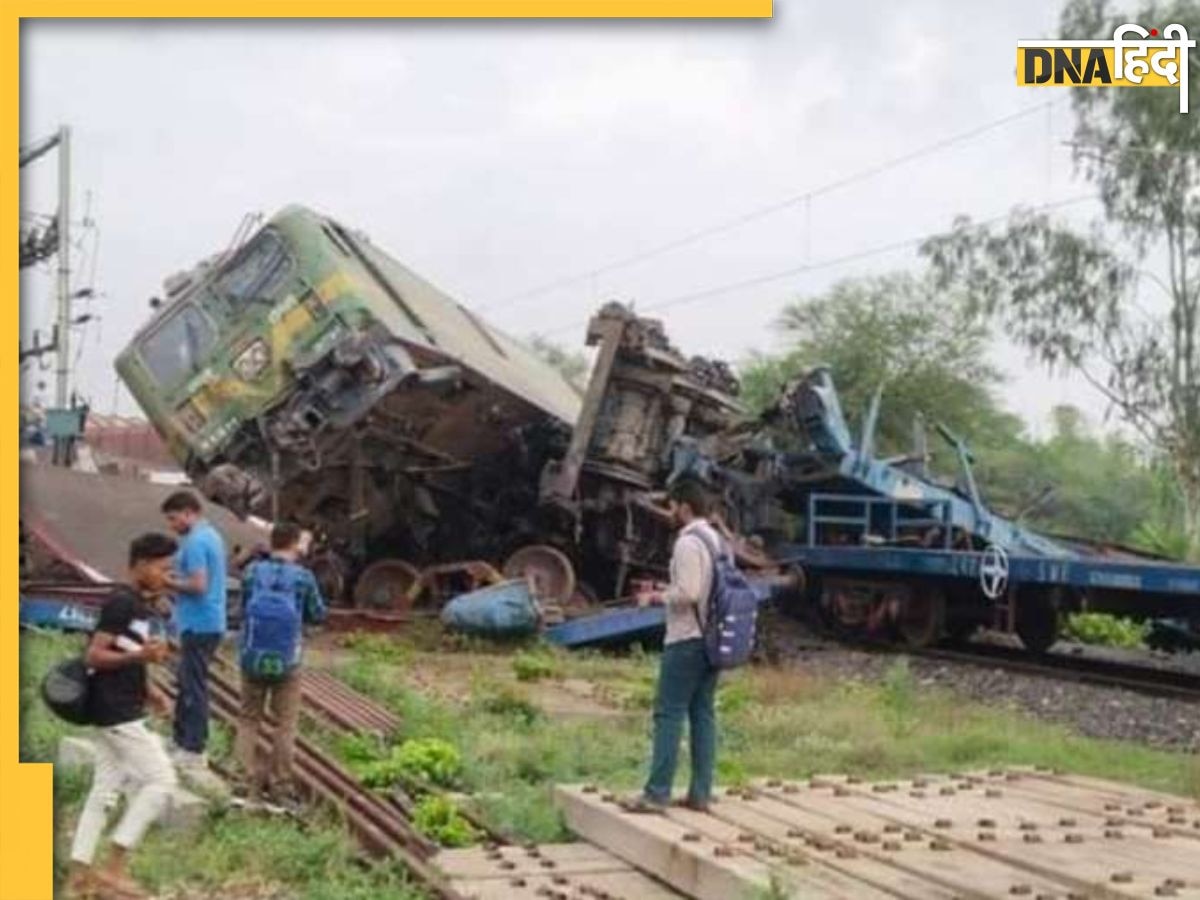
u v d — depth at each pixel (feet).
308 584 31.04
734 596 27.37
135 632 23.88
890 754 38.50
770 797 29.76
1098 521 150.00
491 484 72.74
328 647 60.29
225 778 31.12
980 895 21.86
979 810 28.73
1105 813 28.66
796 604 77.77
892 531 74.38
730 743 40.19
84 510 71.31
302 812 28.55
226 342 66.90
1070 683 56.03
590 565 73.26
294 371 64.44
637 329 69.56
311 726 37.99
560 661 58.70
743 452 74.38
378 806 28.86
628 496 69.87
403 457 68.18
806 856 24.16
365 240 73.56
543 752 35.58
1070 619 78.95
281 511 67.62
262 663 29.89
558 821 28.96
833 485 74.74
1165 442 138.62
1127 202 137.28
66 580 64.03
